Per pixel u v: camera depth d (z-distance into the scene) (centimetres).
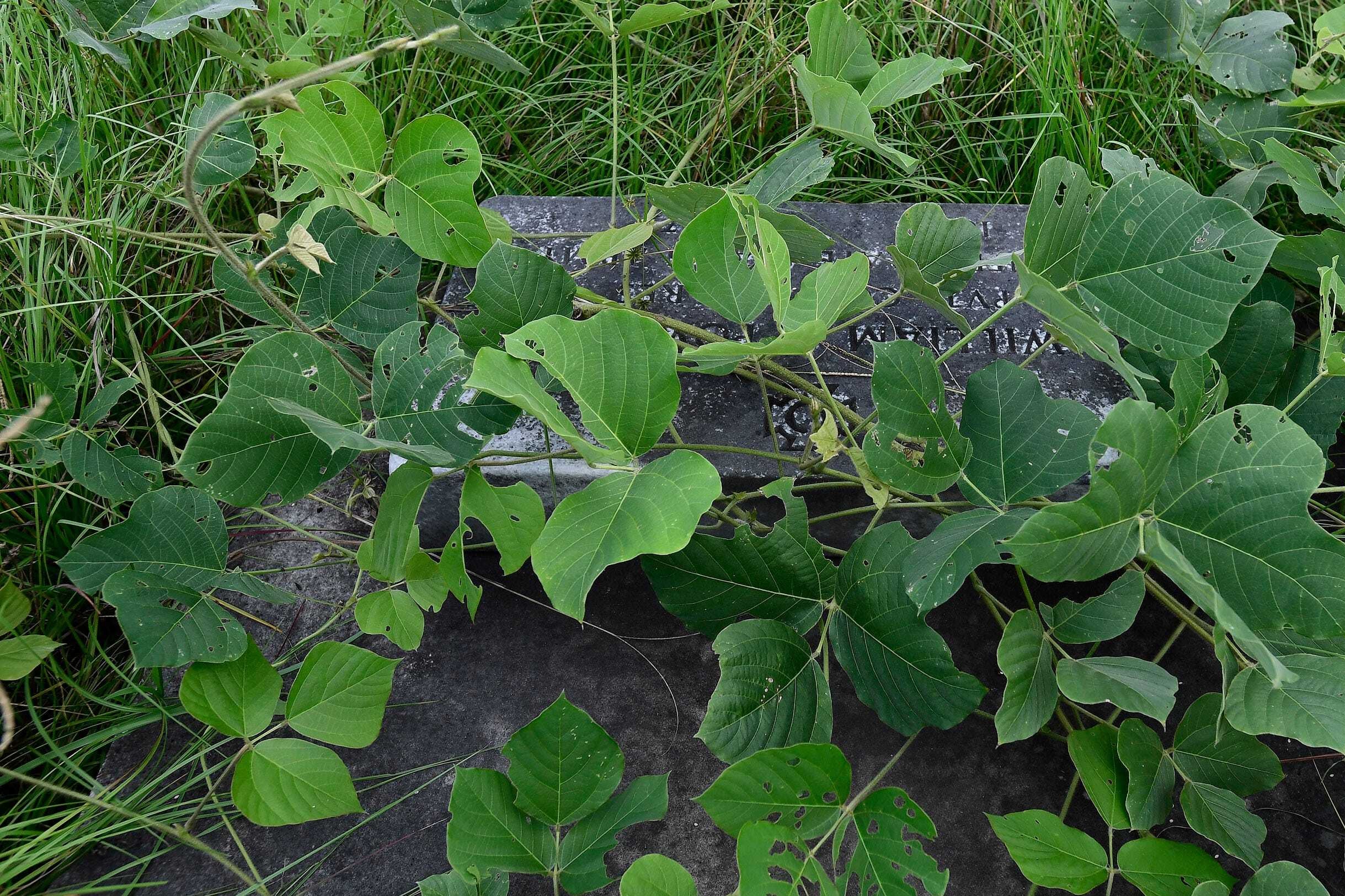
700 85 235
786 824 104
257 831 129
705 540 119
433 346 122
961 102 236
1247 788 114
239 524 168
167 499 118
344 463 119
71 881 124
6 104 175
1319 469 96
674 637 149
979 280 182
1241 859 113
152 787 132
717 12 228
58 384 136
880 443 113
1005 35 232
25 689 143
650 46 239
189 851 127
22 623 141
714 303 126
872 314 175
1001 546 106
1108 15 234
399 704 142
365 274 138
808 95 145
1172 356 117
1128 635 148
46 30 189
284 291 164
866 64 157
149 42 206
